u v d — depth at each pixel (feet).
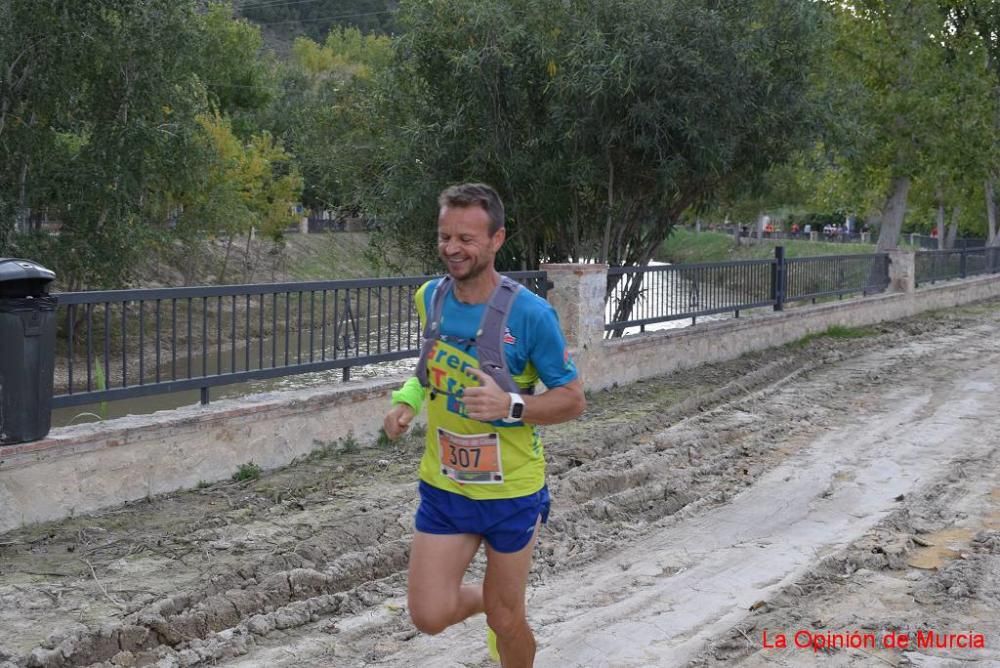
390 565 18.89
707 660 15.12
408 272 59.26
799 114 47.09
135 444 21.33
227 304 90.07
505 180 47.01
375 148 56.24
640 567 19.52
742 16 45.57
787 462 27.89
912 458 28.40
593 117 43.52
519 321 10.95
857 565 19.53
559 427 30.81
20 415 19.12
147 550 18.58
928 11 77.51
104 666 14.17
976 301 82.94
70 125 88.63
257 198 141.59
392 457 26.27
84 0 79.05
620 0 42.80
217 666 14.53
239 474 23.57
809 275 57.00
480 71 43.91
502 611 11.67
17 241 83.10
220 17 155.02
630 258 53.57
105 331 21.63
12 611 15.56
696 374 41.88
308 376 59.52
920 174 81.97
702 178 48.62
